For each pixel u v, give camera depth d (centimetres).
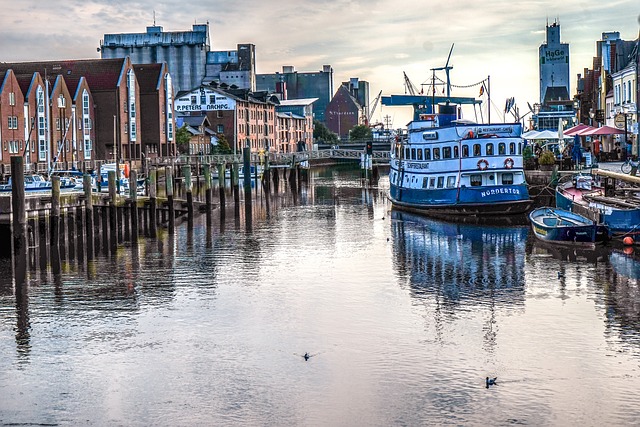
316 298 3831
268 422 2403
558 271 4297
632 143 8119
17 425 2411
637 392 2548
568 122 11800
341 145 19588
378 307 3638
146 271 4562
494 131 6750
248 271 4528
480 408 2458
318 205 8562
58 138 11238
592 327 3231
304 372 2788
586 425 2336
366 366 2831
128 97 12950
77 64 12812
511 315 3441
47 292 4034
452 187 6781
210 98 17275
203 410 2494
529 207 7088
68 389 2672
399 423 2372
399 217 7081
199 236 6072
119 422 2422
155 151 13862
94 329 3338
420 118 8081
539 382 2645
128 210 6338
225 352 3014
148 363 2905
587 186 6450
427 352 2966
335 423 2386
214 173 13488
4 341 3183
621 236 5016
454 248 5175
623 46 8925
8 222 5081
